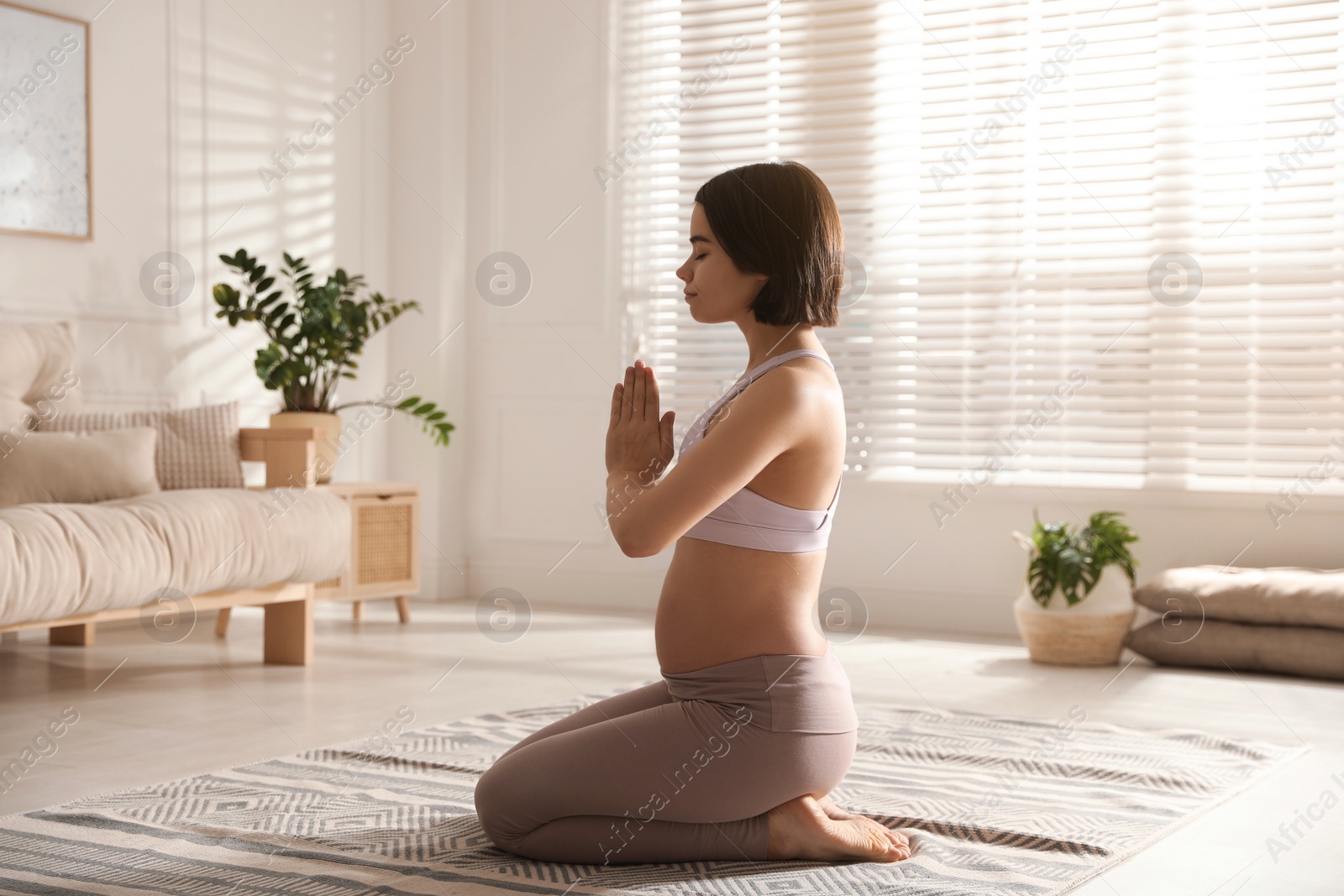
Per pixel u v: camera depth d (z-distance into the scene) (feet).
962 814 6.41
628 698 5.65
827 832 5.34
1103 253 14.07
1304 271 13.20
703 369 15.81
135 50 13.71
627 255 16.24
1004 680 11.02
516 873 5.20
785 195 5.09
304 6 15.79
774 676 5.11
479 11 16.99
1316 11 13.23
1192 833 6.14
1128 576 12.34
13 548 8.63
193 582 9.89
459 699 9.71
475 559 17.07
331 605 15.92
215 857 5.46
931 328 14.78
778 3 15.62
